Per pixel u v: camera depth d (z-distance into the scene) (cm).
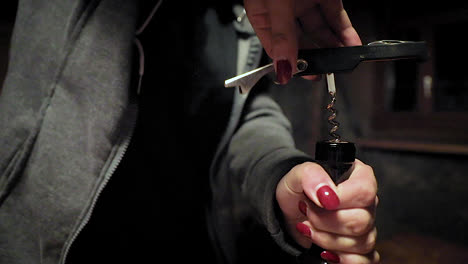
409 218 193
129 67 42
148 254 57
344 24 42
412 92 219
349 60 38
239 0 58
